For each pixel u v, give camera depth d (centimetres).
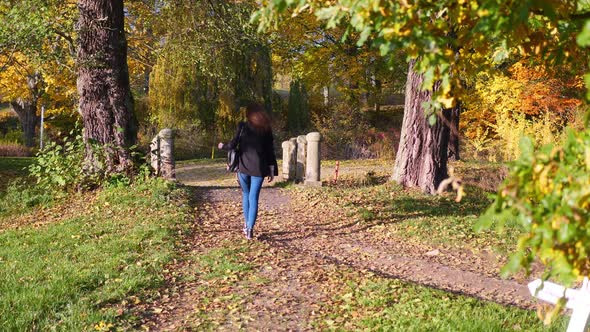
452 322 463
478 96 2323
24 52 1150
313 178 1341
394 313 496
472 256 777
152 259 686
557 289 430
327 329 470
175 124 2984
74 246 771
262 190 1327
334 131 2817
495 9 211
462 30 255
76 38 1184
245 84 2942
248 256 716
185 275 635
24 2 1078
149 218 930
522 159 198
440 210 1060
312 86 3378
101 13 1152
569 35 253
